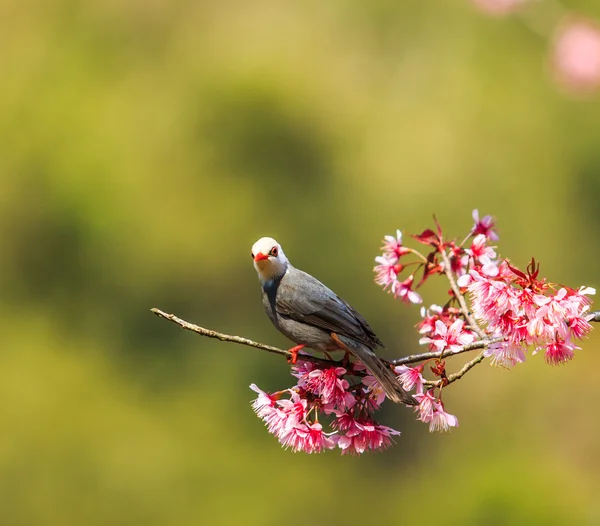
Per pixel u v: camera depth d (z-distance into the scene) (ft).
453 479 71.51
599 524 61.98
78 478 76.28
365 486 76.18
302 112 92.17
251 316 86.99
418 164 91.61
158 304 86.79
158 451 77.00
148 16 99.04
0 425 78.07
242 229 88.22
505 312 16.71
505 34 93.91
